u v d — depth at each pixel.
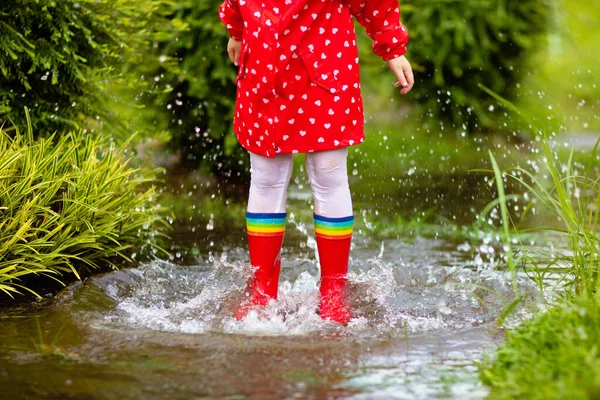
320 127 2.37
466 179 5.86
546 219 4.40
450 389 1.79
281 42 2.31
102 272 3.05
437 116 7.13
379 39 2.46
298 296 2.70
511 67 6.78
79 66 3.54
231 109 5.05
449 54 6.71
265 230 2.50
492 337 2.21
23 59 3.37
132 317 2.45
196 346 2.12
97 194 3.00
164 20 4.21
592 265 2.38
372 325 2.38
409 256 3.46
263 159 2.45
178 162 5.38
